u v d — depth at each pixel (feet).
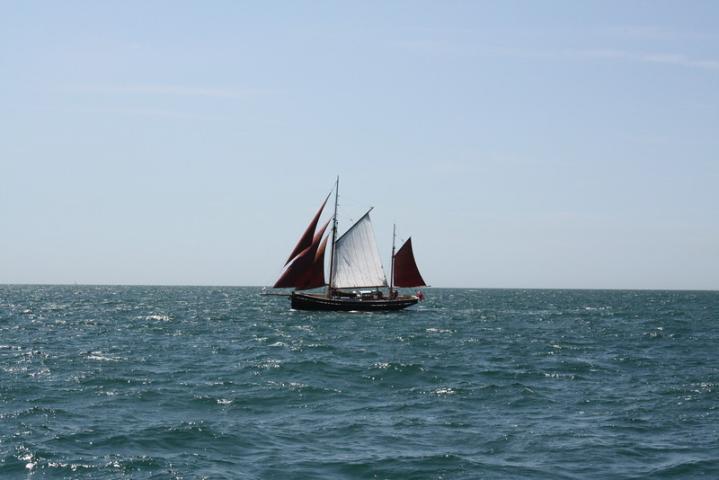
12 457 92.68
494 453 96.58
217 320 376.07
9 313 442.50
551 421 116.26
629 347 239.71
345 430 108.88
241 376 161.89
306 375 162.40
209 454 95.45
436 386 149.48
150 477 85.87
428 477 86.33
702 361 198.08
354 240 380.78
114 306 553.23
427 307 576.61
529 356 208.33
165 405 127.95
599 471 88.84
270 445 100.07
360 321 364.38
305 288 377.30
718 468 89.81
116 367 179.11
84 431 106.32
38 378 158.40
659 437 105.60
